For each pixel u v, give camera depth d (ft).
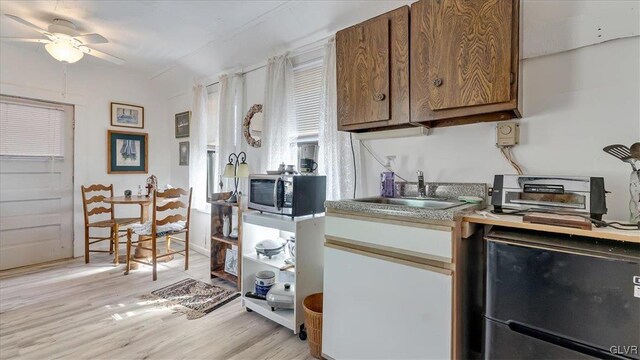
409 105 5.55
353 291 5.30
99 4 8.02
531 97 5.26
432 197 6.25
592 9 4.71
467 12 4.87
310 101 9.13
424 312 4.49
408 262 4.65
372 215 5.11
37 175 11.65
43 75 11.59
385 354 4.89
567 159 4.96
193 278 10.19
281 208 7.25
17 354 5.98
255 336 6.80
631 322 3.17
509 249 3.92
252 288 8.28
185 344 6.43
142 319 7.45
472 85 4.83
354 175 7.65
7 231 11.02
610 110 4.63
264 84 10.41
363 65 6.11
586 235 3.53
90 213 11.96
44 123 11.75
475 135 5.89
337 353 5.55
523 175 4.76
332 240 5.69
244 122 10.85
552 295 3.61
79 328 6.98
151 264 10.66
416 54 5.44
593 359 3.36
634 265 3.15
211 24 9.03
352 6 7.38
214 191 13.12
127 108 13.89
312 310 6.54
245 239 8.37
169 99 15.24
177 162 14.85
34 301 8.34
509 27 4.53
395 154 7.03
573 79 4.90
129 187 13.99
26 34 9.80
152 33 9.65
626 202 4.50
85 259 11.82
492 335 4.06
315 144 9.01
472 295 4.82
